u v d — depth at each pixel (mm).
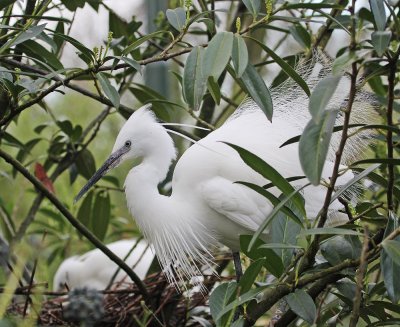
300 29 6457
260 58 9094
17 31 5305
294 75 4316
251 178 6195
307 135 3609
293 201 4094
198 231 6520
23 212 8773
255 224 6270
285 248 4266
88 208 7801
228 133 6336
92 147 11477
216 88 4988
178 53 4922
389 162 4043
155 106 7195
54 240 8531
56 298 7109
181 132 7098
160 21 7676
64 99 11703
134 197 6508
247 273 4207
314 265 4574
